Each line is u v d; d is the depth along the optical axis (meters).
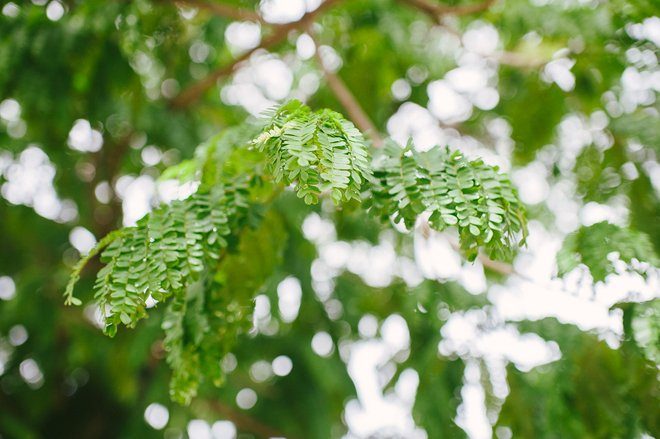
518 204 1.51
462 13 2.88
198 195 1.57
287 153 1.23
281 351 3.47
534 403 2.33
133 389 3.43
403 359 2.84
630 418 2.00
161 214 1.53
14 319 3.33
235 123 3.52
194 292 1.75
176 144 3.19
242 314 1.83
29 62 2.53
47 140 2.99
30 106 2.66
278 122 1.32
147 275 1.42
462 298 2.56
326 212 2.98
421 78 3.49
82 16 2.57
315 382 3.65
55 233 3.68
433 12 2.92
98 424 3.79
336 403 3.84
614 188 2.79
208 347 1.74
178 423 3.37
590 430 2.06
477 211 1.41
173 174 1.75
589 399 2.07
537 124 3.08
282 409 3.68
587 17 2.62
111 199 3.58
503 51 3.14
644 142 2.68
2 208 3.38
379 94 3.44
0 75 2.50
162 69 3.20
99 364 3.61
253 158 1.74
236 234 1.69
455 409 2.57
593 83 2.81
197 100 3.25
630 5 2.30
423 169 1.46
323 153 1.23
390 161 1.50
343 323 3.49
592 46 2.68
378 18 3.24
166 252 1.44
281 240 1.91
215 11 2.74
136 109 3.01
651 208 2.65
